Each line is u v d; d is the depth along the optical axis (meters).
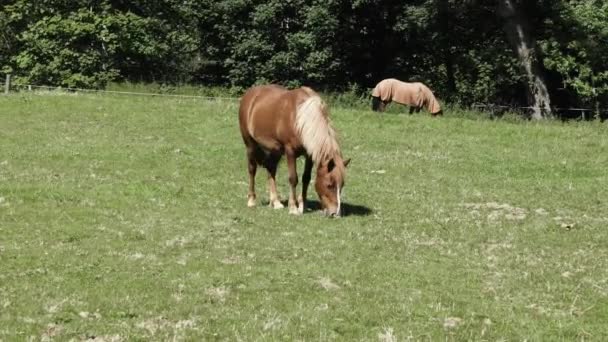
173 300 8.29
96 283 8.78
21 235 10.86
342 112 24.81
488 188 16.00
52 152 18.20
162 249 10.46
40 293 8.32
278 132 12.73
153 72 42.75
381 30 40.84
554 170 17.95
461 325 7.82
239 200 14.27
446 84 42.97
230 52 42.88
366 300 8.52
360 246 10.95
